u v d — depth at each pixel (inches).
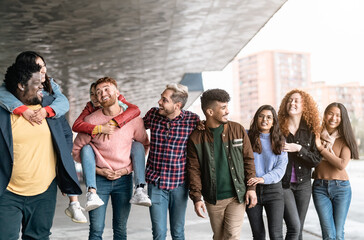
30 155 99.0
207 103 126.4
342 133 148.1
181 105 128.9
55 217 319.0
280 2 314.2
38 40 359.3
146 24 349.7
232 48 460.1
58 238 228.2
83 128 122.8
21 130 97.7
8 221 97.9
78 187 105.5
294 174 140.6
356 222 264.7
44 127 101.0
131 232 247.3
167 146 128.5
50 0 269.9
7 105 95.1
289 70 6141.7
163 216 128.5
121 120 123.7
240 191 126.8
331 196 146.5
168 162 128.1
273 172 131.6
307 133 142.4
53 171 104.5
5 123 95.4
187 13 330.6
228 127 129.2
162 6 308.3
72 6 285.3
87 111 132.5
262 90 6141.7
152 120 131.1
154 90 729.0
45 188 102.5
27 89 97.1
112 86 123.7
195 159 129.0
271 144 136.0
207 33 394.3
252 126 137.3
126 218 130.7
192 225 263.1
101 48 411.8
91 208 119.2
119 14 314.8
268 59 6072.8
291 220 135.9
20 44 366.6
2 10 283.3
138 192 123.3
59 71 495.8
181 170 129.3
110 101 123.3
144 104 904.3
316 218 280.8
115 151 125.1
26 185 99.2
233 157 127.3
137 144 129.5
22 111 96.3
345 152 145.6
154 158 129.6
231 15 341.7
